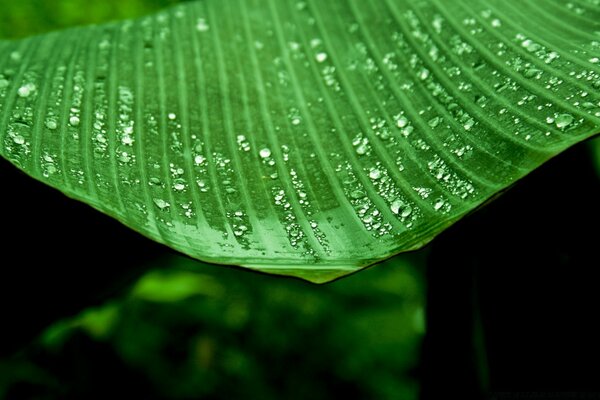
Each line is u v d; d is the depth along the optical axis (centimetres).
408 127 37
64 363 62
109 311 62
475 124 36
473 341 42
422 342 42
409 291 89
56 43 41
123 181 36
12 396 60
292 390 79
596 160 43
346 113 38
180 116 38
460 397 42
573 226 43
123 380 66
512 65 37
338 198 36
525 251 43
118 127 38
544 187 43
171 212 35
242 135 38
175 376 71
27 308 41
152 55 41
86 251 39
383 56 40
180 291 64
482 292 44
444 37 39
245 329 80
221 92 39
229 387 75
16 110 38
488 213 42
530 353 44
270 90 39
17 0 50
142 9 51
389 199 35
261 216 35
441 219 34
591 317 43
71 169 36
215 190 36
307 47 41
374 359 84
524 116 36
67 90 39
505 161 35
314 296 87
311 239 35
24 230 38
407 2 41
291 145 37
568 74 36
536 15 39
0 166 35
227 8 43
